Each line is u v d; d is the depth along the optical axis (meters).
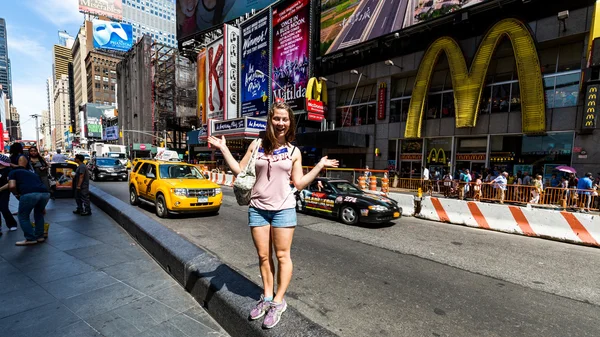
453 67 15.69
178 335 2.43
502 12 14.46
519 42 13.52
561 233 6.63
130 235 5.32
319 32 21.72
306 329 2.10
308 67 21.98
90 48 118.69
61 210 7.71
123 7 131.88
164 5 148.25
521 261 5.14
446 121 16.88
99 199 8.12
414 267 4.69
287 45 23.61
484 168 15.39
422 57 17.09
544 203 11.13
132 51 58.22
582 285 4.14
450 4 15.04
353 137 19.27
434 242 6.25
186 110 46.47
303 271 4.36
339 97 23.06
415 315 3.18
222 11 32.81
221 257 4.82
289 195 2.27
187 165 8.98
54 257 4.11
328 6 20.97
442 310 3.31
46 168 8.93
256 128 24.64
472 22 15.40
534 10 13.57
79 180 6.98
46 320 2.54
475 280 4.23
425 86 16.98
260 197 2.23
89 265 3.85
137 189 9.30
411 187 15.95
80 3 118.50
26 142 33.44
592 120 11.87
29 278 3.40
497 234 7.19
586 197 10.30
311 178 2.26
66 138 130.38
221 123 27.03
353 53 20.20
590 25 12.16
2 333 2.33
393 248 5.73
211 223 7.32
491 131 15.16
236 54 29.17
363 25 18.97
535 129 13.23
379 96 19.89
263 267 2.37
